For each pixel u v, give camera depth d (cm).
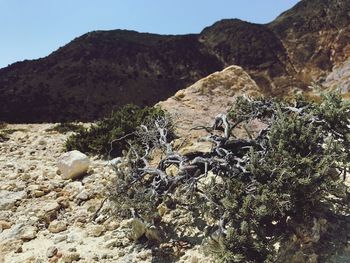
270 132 781
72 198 956
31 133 1928
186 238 738
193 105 1473
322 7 8094
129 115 1449
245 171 716
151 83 6638
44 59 7119
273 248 632
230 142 836
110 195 799
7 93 5541
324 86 6256
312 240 661
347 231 702
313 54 7212
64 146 1464
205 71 7206
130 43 7581
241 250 620
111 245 748
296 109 907
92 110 5450
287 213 696
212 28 8538
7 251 765
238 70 1636
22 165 1245
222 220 653
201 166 800
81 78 6228
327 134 824
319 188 696
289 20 8250
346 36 7212
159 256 695
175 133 1250
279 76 6950
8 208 926
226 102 1512
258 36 7844
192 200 801
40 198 971
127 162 870
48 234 824
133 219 743
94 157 1322
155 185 780
